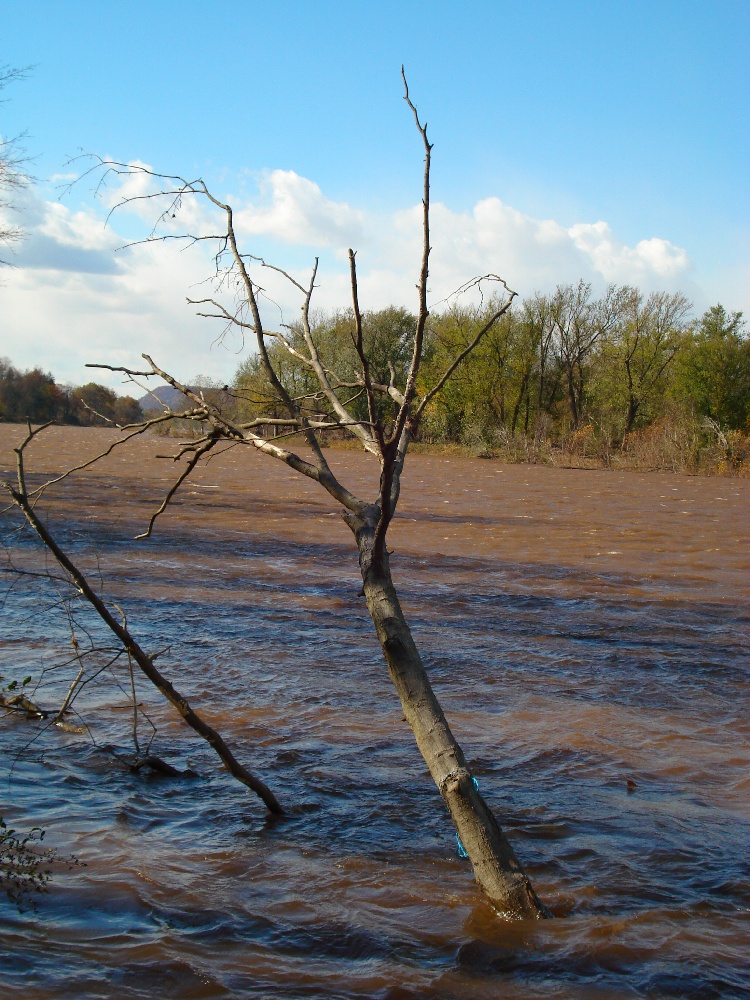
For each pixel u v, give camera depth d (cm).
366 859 451
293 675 798
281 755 602
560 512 2392
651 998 338
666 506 2645
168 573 1275
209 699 719
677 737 678
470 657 898
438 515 2220
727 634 1051
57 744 598
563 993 338
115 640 880
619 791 567
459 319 4034
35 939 354
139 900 393
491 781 575
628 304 5700
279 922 384
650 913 406
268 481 3038
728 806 550
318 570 1380
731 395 5303
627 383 5706
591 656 923
